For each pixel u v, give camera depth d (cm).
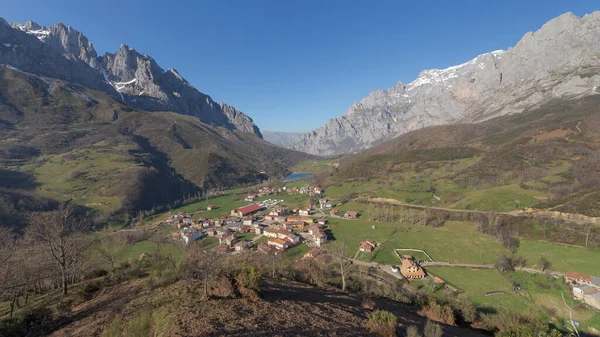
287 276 4103
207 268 2514
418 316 3238
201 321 1777
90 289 2903
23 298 3086
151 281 2747
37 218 3381
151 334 1652
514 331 2695
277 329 1816
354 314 2522
